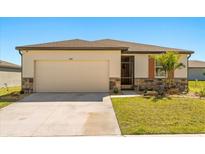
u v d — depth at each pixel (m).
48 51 17.38
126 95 15.60
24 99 14.23
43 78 17.47
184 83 19.27
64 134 7.43
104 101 13.34
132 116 9.53
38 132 7.65
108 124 8.55
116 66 17.50
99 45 18.20
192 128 7.87
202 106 11.48
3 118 9.60
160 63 17.55
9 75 30.05
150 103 12.23
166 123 8.50
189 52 19.19
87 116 9.82
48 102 13.20
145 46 21.28
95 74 17.53
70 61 17.50
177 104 11.95
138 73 19.39
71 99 14.13
